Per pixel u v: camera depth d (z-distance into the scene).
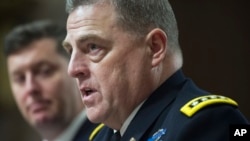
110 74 4.02
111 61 4.02
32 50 6.66
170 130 3.90
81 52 4.09
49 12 12.88
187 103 4.01
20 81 6.72
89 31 4.01
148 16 4.13
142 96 4.14
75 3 4.13
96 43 4.03
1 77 13.14
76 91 6.77
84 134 6.58
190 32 12.17
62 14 12.72
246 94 11.95
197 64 12.12
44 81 6.64
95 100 4.07
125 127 4.21
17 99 6.77
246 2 12.14
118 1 4.05
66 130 6.71
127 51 4.05
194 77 12.09
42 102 6.62
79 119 6.68
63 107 6.66
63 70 6.69
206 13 12.19
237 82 11.99
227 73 12.02
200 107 3.90
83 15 4.07
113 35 4.03
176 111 4.00
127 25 4.05
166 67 4.23
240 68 12.01
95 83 4.05
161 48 4.16
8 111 13.28
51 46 6.67
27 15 13.21
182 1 12.22
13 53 6.71
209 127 3.84
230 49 12.09
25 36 6.68
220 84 12.02
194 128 3.82
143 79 4.11
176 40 4.31
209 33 12.16
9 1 13.14
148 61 4.12
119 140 4.29
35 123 6.68
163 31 4.18
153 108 4.14
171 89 4.21
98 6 4.05
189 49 12.16
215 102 3.94
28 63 6.61
